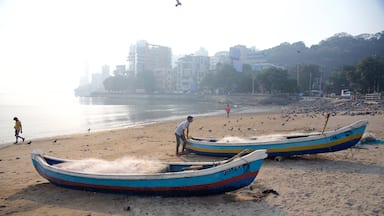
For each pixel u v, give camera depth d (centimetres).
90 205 732
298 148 1112
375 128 1977
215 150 1219
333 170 988
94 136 2234
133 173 801
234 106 8181
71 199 778
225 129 2366
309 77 11731
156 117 4603
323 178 900
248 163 726
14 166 1234
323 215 632
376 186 805
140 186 757
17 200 781
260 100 9581
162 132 2369
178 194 752
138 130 2569
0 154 1585
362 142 1427
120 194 790
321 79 12362
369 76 7994
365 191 768
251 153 739
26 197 803
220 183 724
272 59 18388
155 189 751
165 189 746
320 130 2061
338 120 2708
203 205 709
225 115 4528
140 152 1457
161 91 15575
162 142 1797
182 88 15350
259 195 766
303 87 11588
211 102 11075
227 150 1190
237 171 723
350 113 3600
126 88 16162
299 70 12094
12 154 1571
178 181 736
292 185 841
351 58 16812
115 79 16362
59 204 745
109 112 5938
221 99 10931
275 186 838
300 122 2700
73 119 4334
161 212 675
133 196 779
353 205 678
